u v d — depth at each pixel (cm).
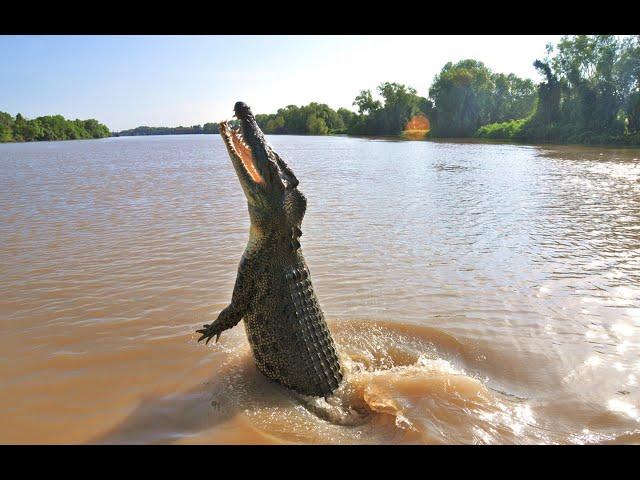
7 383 554
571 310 770
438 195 1898
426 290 855
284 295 570
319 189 2094
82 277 897
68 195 1931
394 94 11200
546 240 1187
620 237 1210
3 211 1566
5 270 935
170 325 704
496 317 748
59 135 15575
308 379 564
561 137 6300
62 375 572
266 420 502
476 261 1020
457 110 8888
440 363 621
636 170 2709
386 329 711
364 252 1084
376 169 3011
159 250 1079
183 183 2348
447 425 491
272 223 572
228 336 685
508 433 482
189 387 557
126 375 577
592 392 553
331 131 14788
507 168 2948
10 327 691
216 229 1286
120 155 5194
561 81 6456
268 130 16650
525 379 584
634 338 675
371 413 532
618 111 5869
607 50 5716
